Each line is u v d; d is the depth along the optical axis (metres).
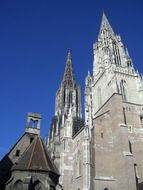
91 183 73.00
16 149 63.09
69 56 199.62
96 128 79.31
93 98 102.62
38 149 59.56
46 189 51.75
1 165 59.12
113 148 75.06
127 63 97.75
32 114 70.44
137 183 69.00
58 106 172.38
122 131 73.88
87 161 81.75
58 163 113.81
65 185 93.44
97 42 116.44
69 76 183.50
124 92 89.12
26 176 52.28
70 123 113.38
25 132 66.94
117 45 106.62
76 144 99.75
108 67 94.88
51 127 160.00
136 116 83.12
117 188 67.75
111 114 81.25
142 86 90.19
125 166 67.38
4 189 55.06
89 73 118.88
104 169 72.06
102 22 119.81
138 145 77.25
